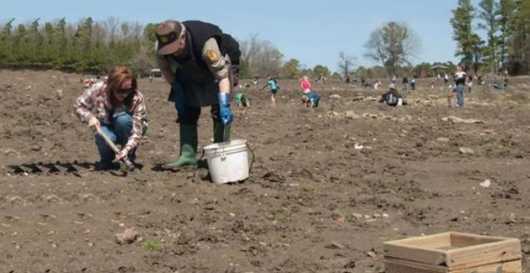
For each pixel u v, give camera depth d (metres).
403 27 117.19
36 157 10.69
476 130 17.78
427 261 4.55
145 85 33.25
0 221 6.80
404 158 12.37
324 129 16.25
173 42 9.05
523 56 103.44
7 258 5.96
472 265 4.53
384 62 118.00
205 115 18.22
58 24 50.12
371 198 8.70
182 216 7.37
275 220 7.48
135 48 66.00
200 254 6.30
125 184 8.51
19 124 14.11
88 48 50.09
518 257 4.72
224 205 7.89
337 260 6.28
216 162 8.80
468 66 108.00
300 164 11.08
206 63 9.13
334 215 7.77
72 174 9.05
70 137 12.93
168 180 8.90
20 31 43.31
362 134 15.62
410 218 7.86
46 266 5.84
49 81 22.05
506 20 104.44
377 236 7.09
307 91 27.22
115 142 9.48
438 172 10.95
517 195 9.23
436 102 37.16
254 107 25.08
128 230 6.59
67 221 6.95
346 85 71.69
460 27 107.94
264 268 6.02
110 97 9.18
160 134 14.19
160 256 6.19
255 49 105.12
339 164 11.30
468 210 8.34
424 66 117.31
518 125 19.77
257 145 13.36
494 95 45.16
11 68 37.06
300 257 6.33
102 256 6.13
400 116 22.27
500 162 12.14
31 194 7.82
